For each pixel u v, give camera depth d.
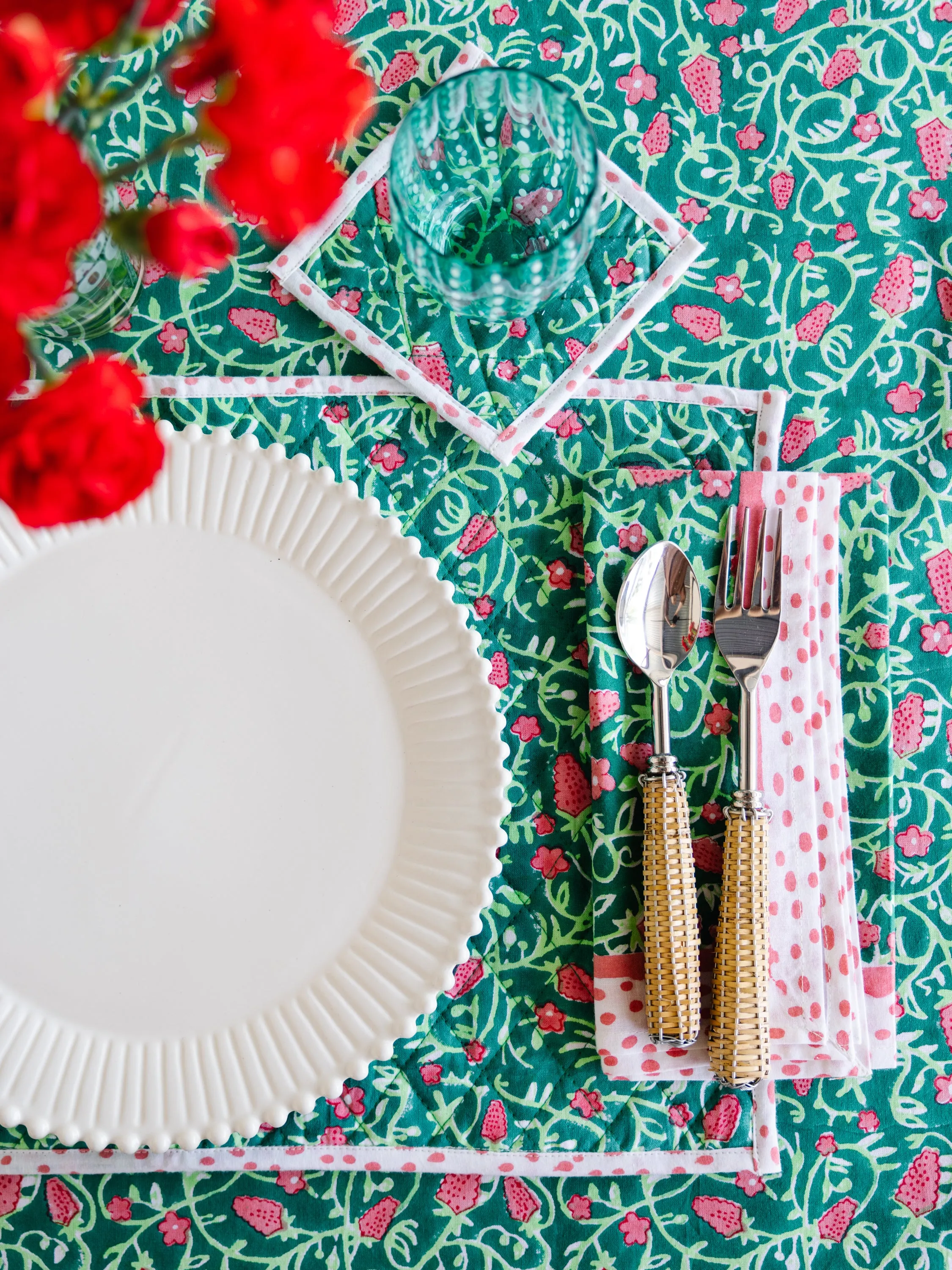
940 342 0.73
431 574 0.64
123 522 0.65
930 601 0.74
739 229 0.74
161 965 0.63
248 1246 0.68
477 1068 0.68
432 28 0.72
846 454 0.74
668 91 0.74
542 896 0.69
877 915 0.70
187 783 0.65
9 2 0.31
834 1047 0.67
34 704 0.65
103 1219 0.67
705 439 0.71
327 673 0.66
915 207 0.74
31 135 0.27
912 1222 0.70
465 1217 0.68
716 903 0.69
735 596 0.69
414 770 0.65
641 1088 0.68
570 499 0.71
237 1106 0.61
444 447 0.71
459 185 0.67
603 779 0.67
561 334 0.70
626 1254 0.69
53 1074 0.62
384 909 0.64
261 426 0.70
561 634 0.70
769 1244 0.69
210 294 0.70
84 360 0.69
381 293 0.70
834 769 0.69
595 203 0.59
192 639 0.66
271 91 0.29
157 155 0.37
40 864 0.64
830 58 0.73
